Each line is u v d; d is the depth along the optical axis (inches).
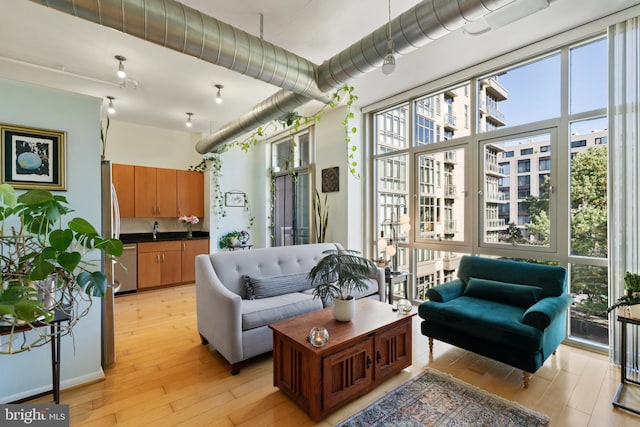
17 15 90.0
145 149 209.9
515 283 103.6
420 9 74.8
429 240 151.1
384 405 74.2
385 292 146.2
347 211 175.0
